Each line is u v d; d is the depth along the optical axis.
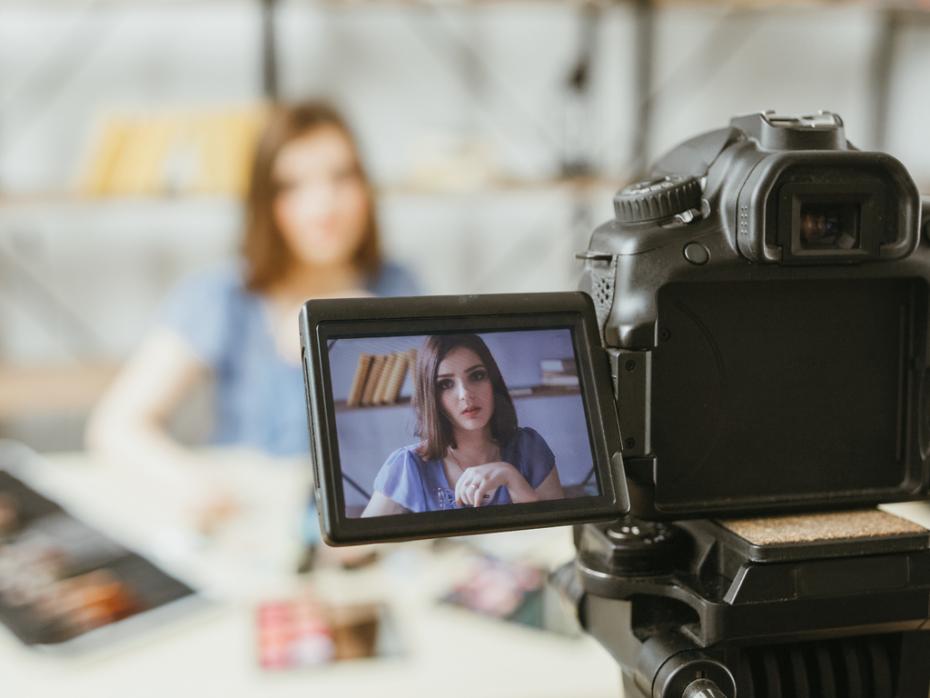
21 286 2.54
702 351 0.46
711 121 2.69
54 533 1.30
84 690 0.94
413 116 2.58
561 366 0.45
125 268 2.57
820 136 0.44
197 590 1.14
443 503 0.42
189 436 2.75
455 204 2.64
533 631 1.05
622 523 0.48
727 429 0.46
